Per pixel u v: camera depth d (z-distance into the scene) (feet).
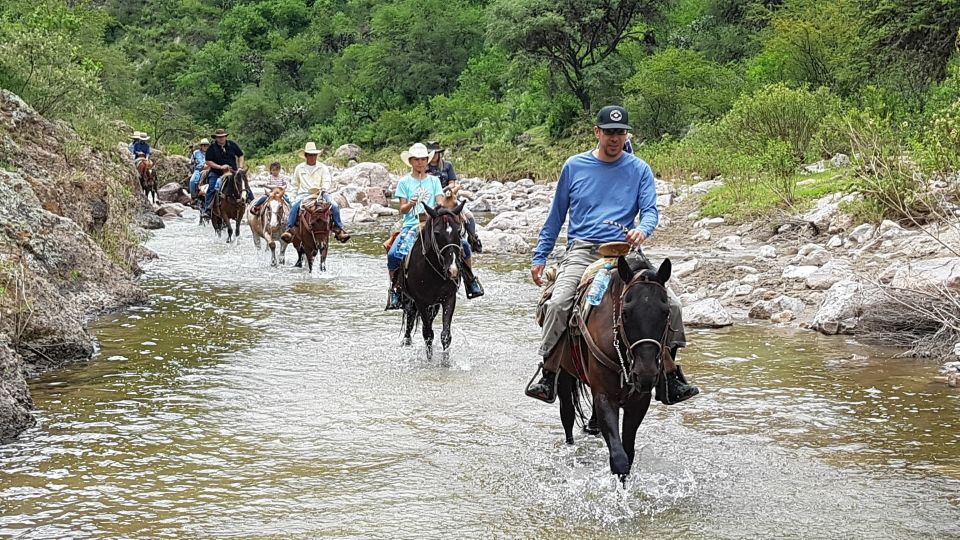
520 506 21.71
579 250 23.86
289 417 28.66
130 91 184.96
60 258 43.96
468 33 291.17
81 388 31.73
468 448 25.80
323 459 24.98
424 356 36.29
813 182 74.02
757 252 59.67
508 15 194.70
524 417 28.60
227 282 54.54
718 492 22.36
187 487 22.98
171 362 35.27
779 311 42.16
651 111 159.94
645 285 20.47
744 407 28.96
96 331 40.42
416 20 287.07
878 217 55.16
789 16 146.10
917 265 39.55
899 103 93.45
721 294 47.44
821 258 51.49
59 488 22.90
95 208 53.52
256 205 67.62
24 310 34.06
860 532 20.06
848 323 38.63
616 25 196.85
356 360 35.65
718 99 149.18
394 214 101.96
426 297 35.24
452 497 22.30
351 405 29.89
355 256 66.74
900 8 101.40
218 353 36.76
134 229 69.41
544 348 23.81
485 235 69.26
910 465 23.93
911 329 37.27
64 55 75.10
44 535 20.17
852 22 113.80
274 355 36.45
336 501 22.09
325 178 61.57
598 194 23.88
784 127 91.25
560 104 195.00
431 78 283.18
